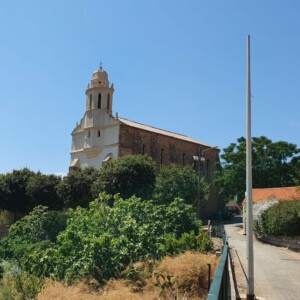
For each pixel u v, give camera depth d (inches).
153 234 690.8
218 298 176.2
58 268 616.1
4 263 755.4
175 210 837.8
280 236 1184.8
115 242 601.6
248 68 507.5
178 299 470.6
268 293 482.9
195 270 523.8
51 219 1016.2
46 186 2172.7
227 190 2389.3
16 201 2253.9
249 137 491.8
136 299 479.5
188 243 711.7
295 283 550.9
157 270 560.7
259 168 2311.8
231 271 522.6
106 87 2554.1
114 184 1868.8
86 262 590.9
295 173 2203.5
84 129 2581.2
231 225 2140.7
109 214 700.7
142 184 1908.2
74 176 2031.3
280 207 1180.5
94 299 494.6
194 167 2847.0
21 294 554.6
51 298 516.1
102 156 2449.6
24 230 991.6
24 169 2359.7
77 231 668.1
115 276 581.0
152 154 2546.8
